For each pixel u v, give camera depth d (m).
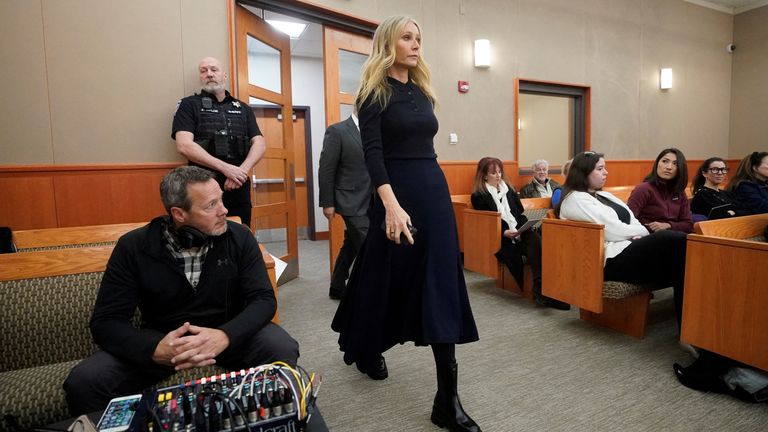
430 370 1.94
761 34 6.96
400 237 1.28
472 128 4.82
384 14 4.05
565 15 5.45
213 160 2.54
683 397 1.68
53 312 1.37
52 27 2.65
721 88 7.23
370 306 1.45
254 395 0.87
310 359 2.07
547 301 2.76
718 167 3.24
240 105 2.81
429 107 1.44
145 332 1.19
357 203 2.79
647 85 6.33
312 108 6.04
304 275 3.86
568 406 1.62
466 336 1.43
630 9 6.06
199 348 1.12
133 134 2.88
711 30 7.00
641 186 2.73
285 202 3.73
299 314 2.73
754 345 1.56
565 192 2.47
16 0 2.56
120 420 0.83
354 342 1.48
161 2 2.91
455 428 1.37
